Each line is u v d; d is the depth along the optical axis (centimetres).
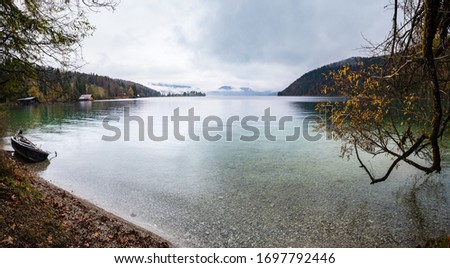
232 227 763
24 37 595
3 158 774
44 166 1479
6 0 541
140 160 1667
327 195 1016
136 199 986
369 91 724
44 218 566
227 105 10181
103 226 667
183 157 1748
